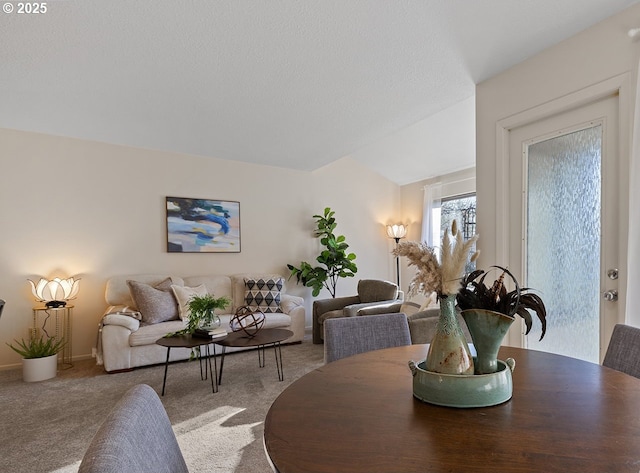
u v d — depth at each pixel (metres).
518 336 2.44
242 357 3.77
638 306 1.74
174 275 4.30
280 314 4.22
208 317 3.04
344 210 5.69
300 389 1.06
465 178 5.06
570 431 0.78
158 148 4.22
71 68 2.43
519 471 0.64
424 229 5.55
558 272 2.24
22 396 2.76
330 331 1.66
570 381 1.09
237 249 4.73
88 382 3.05
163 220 4.26
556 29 2.04
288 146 4.19
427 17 1.95
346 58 2.36
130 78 2.59
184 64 2.42
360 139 3.94
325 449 0.73
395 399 0.98
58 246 3.70
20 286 3.53
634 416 0.85
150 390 0.81
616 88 1.88
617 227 1.93
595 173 2.05
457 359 0.96
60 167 3.73
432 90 2.82
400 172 5.75
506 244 2.52
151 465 0.63
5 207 3.48
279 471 0.66
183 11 1.91
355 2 1.85
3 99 2.88
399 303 4.05
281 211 5.12
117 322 3.34
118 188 4.02
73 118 3.30
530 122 2.37
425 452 0.71
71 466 1.85
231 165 4.73
